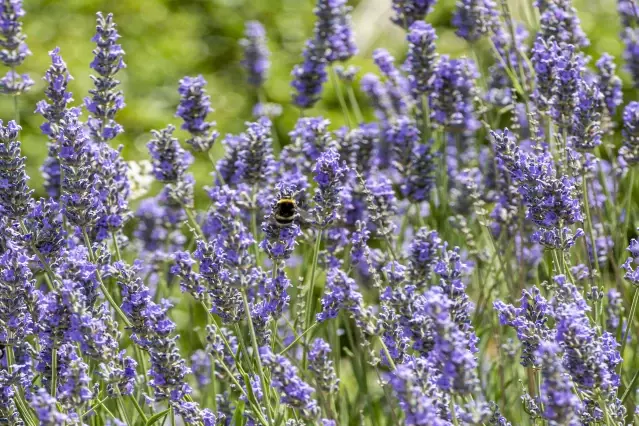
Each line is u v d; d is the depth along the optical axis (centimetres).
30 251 481
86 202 473
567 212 455
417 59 664
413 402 344
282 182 480
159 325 430
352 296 403
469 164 753
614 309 586
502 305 434
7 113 1320
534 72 669
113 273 477
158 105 1425
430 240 523
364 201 633
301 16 1673
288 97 1441
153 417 433
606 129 668
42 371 446
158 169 588
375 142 661
